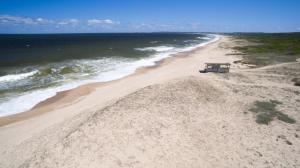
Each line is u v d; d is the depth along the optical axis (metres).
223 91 19.66
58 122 15.91
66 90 23.50
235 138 13.26
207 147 12.25
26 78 27.75
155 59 43.31
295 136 13.72
